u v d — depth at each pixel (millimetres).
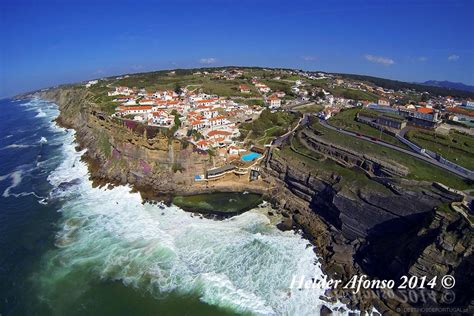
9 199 86188
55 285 55906
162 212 80188
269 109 150750
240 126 125188
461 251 49406
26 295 53906
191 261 62156
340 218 71438
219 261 62438
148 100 155875
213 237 70062
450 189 60062
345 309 52469
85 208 81812
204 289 55375
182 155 93625
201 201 85750
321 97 188500
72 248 65500
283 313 51188
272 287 56344
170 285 56094
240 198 87938
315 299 54062
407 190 64188
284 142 110375
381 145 89250
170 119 121375
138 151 97000
